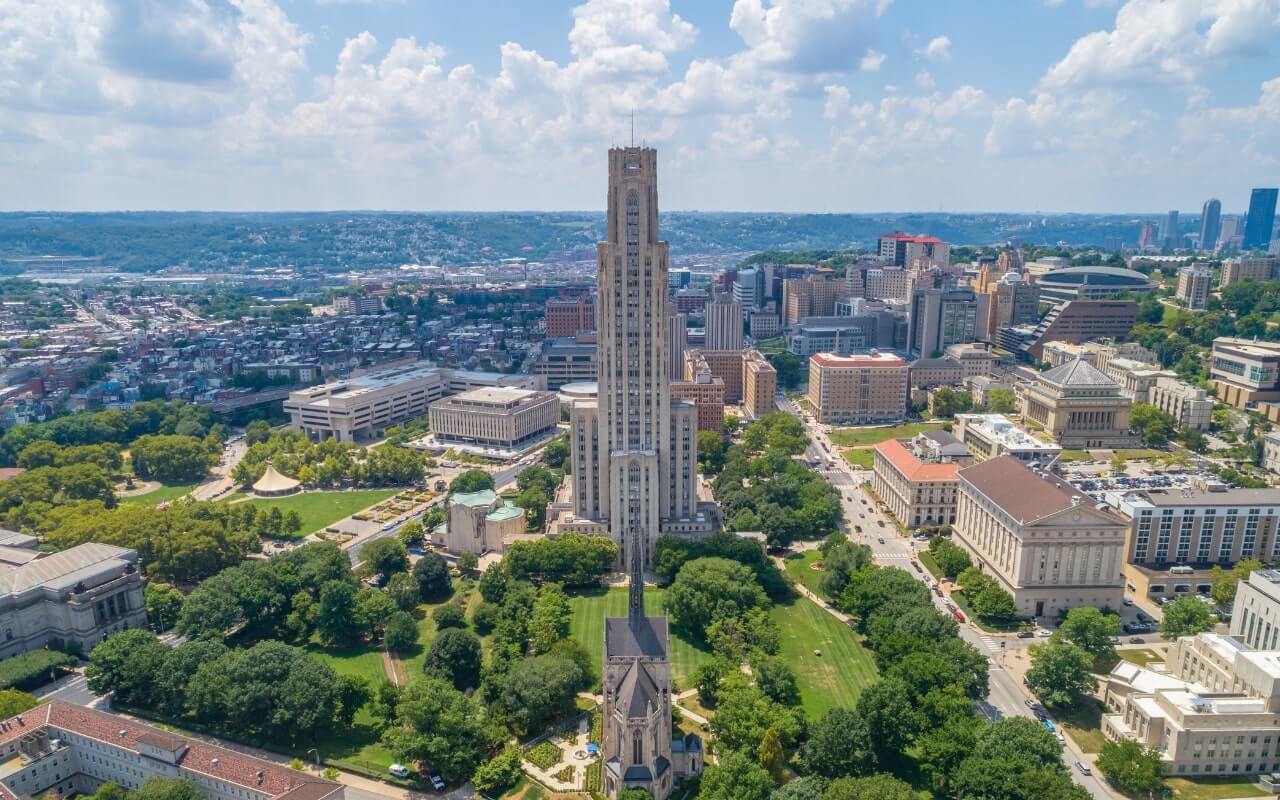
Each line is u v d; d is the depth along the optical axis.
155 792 193.50
